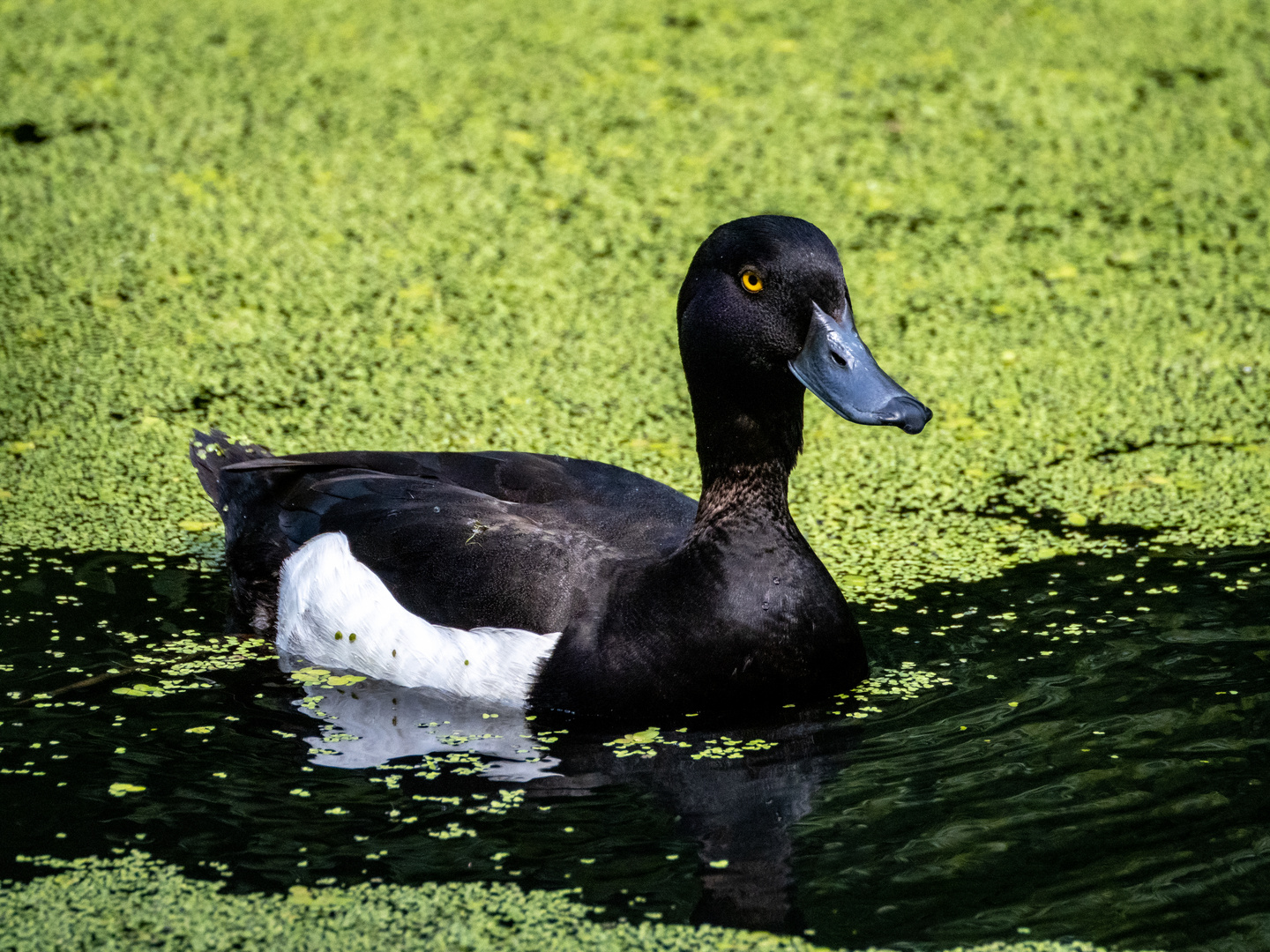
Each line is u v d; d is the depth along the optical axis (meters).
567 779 7.88
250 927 6.70
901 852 7.21
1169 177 17.28
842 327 8.26
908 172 17.38
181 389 13.08
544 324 14.34
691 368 8.66
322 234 15.87
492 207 16.47
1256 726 8.23
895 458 12.15
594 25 21.27
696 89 19.28
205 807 7.58
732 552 8.52
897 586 10.11
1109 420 12.66
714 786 7.79
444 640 8.71
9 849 7.22
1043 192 16.97
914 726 8.34
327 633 9.07
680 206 16.53
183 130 17.88
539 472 9.55
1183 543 10.62
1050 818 7.44
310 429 12.45
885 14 21.83
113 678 8.92
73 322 14.16
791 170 17.34
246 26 20.92
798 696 8.55
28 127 17.86
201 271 15.12
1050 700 8.59
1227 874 6.97
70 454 12.00
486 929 6.68
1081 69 20.00
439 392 13.12
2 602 9.80
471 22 21.25
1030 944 6.54
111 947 6.58
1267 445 12.12
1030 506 11.30
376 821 7.49
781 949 6.55
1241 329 14.17
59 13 21.23
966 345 14.02
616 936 6.64
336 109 18.48
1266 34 21.16
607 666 8.42
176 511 11.20
